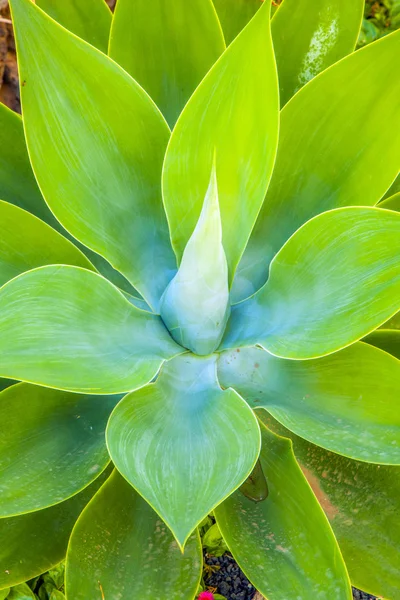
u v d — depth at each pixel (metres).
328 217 1.38
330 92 1.47
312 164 1.52
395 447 1.42
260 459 1.48
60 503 1.50
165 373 1.50
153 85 1.60
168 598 1.40
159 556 1.43
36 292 1.33
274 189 1.54
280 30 1.60
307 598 1.38
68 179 1.46
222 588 1.82
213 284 1.42
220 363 1.54
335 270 1.40
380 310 1.34
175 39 1.57
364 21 2.22
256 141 1.43
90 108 1.46
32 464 1.43
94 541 1.42
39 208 1.58
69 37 1.40
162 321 1.50
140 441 1.36
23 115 1.40
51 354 1.32
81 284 1.37
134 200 1.52
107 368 1.36
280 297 1.48
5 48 2.02
